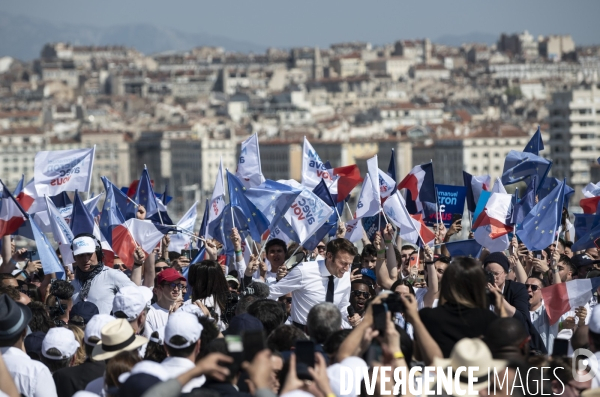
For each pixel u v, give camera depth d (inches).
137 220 2192.4
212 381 1302.9
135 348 1482.5
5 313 1477.6
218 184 2331.4
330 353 1411.2
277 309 1600.6
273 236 2273.6
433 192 2380.7
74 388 1524.4
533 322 1884.8
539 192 2461.9
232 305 1792.6
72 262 2244.1
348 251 1759.4
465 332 1373.0
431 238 2251.5
